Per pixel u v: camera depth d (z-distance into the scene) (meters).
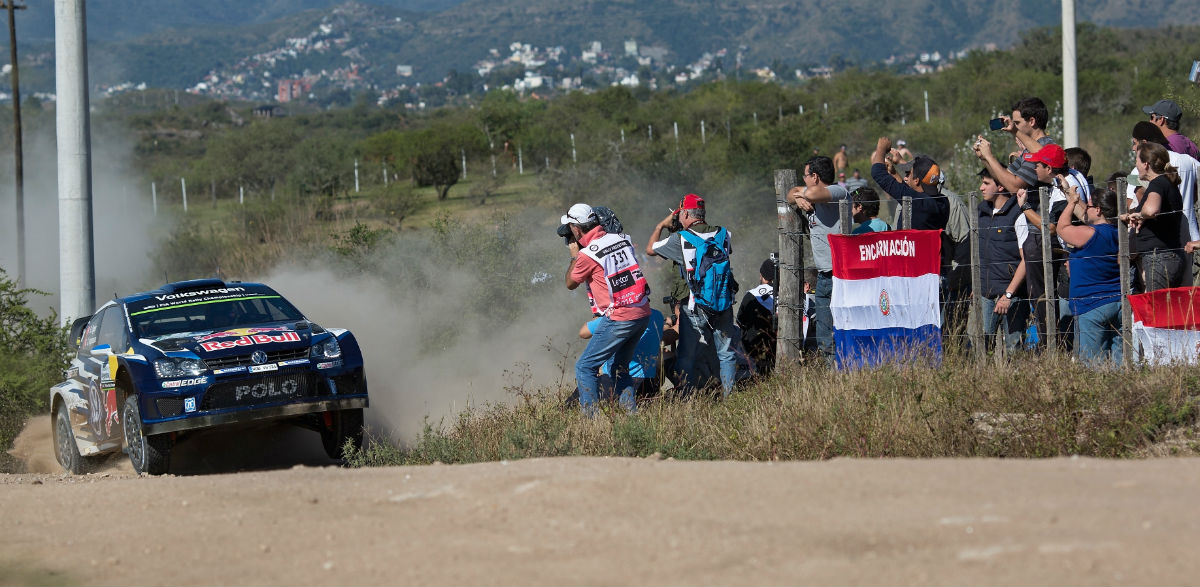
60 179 51.12
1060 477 17.59
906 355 29.75
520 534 16.73
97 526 19.70
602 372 31.88
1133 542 14.10
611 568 14.86
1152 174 28.39
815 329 34.75
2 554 18.31
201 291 36.62
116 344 34.44
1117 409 24.45
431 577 15.09
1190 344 27.55
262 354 32.06
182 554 17.27
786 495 17.39
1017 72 195.25
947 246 33.03
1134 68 194.88
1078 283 29.48
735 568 14.47
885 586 13.41
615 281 31.00
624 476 19.19
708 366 33.56
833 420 25.70
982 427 25.41
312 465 34.16
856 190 33.75
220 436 37.78
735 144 107.56
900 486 17.42
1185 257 28.94
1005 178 31.06
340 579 15.34
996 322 32.31
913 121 186.62
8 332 47.59
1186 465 18.50
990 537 14.69
